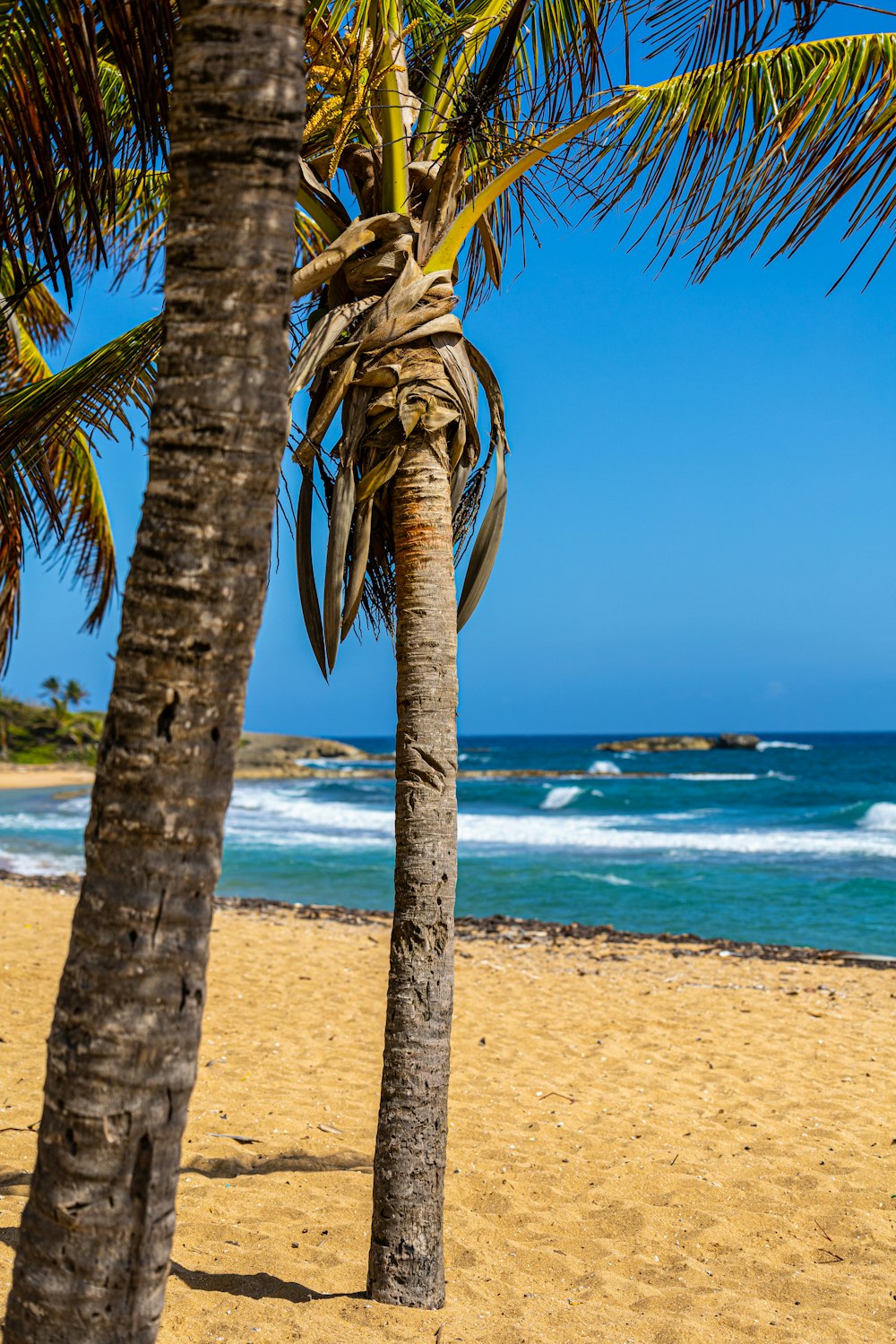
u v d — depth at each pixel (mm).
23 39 2781
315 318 3814
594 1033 7773
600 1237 4191
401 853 3242
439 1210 3330
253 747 105062
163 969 1768
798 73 3865
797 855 21938
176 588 1796
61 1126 1751
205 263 1835
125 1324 1761
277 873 20094
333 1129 5367
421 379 3309
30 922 11977
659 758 84625
